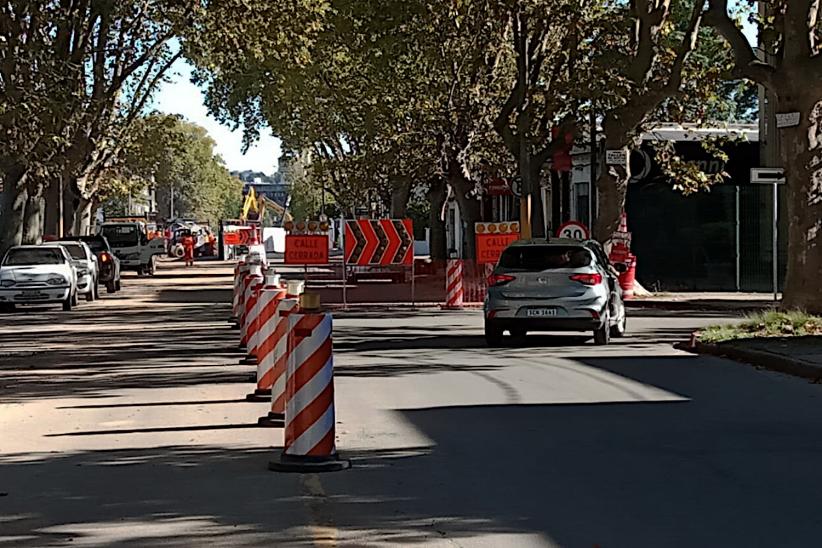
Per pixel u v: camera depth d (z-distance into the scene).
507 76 37.34
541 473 9.43
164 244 71.56
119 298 38.16
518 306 19.61
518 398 13.74
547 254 19.92
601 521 7.83
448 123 36.75
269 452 10.59
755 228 36.66
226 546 7.35
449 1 31.56
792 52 20.80
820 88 20.70
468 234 38.78
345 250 32.03
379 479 9.27
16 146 26.64
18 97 24.69
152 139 53.78
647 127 33.22
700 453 10.20
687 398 13.59
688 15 35.47
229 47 29.67
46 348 21.45
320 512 8.20
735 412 12.51
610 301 20.34
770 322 19.64
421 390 14.51
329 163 51.94
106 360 19.16
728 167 38.12
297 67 35.03
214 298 37.59
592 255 19.98
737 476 9.23
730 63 29.34
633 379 15.34
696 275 36.84
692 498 8.48
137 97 47.91
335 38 36.62
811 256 21.11
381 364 17.45
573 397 13.78
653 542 7.27
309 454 9.61
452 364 17.34
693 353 18.53
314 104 47.19
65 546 7.40
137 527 7.87
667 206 36.88
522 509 8.20
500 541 7.35
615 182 31.09
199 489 9.03
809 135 21.03
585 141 38.41
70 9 30.16
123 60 40.53
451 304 30.50
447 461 9.96
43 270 31.91
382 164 41.78
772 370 16.14
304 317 9.62
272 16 28.73
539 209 33.94
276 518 8.05
